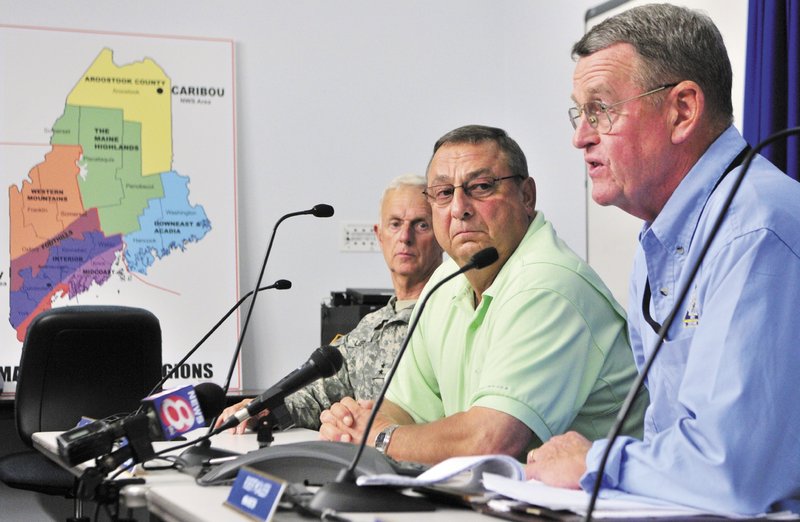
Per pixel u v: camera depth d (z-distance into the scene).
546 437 1.80
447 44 4.49
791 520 1.08
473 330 2.10
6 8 3.95
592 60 1.52
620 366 1.93
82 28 4.04
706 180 1.45
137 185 4.05
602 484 1.22
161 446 1.93
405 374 2.31
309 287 4.24
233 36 4.23
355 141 4.35
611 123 1.50
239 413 1.55
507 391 1.79
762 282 1.23
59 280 3.93
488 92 4.54
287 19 4.30
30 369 3.00
